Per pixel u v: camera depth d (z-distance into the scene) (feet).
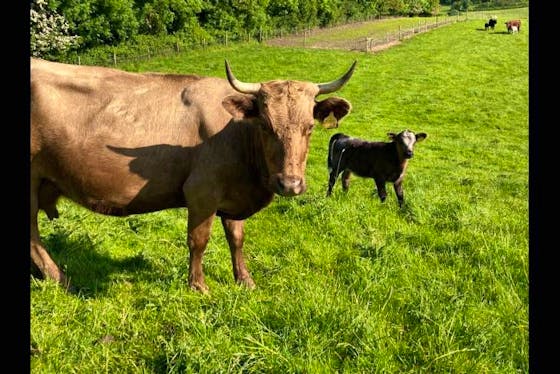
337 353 13.30
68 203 28.71
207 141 17.58
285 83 16.46
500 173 52.26
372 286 17.52
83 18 130.00
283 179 15.31
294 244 23.29
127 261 20.74
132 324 15.16
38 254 17.71
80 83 17.48
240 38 157.17
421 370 12.65
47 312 15.34
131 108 17.60
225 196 18.22
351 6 227.81
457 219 27.17
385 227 26.48
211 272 20.35
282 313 14.87
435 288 17.40
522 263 19.83
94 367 13.06
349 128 73.82
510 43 147.84
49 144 17.16
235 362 12.39
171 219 26.58
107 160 17.26
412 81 106.83
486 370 12.55
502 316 15.23
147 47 134.21
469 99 95.30
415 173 48.60
